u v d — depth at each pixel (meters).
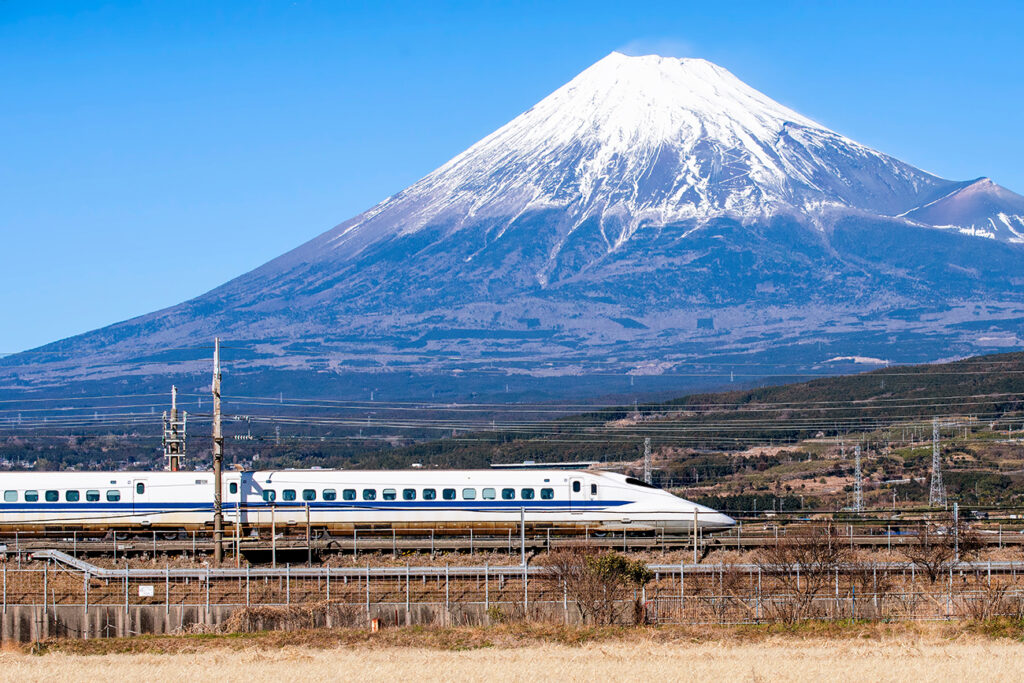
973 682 61.72
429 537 98.38
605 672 64.38
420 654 69.81
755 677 63.06
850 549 88.44
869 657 67.25
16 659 70.50
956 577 83.44
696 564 81.88
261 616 77.44
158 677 65.19
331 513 97.56
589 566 79.50
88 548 90.62
